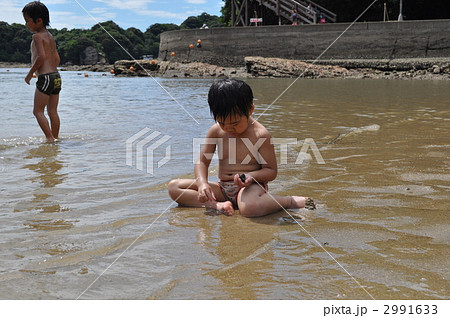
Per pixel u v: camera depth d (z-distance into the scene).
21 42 101.38
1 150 5.15
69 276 2.07
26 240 2.51
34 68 5.75
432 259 2.21
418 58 23.14
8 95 13.44
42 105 5.75
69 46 93.00
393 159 4.46
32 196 3.38
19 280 2.03
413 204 3.09
